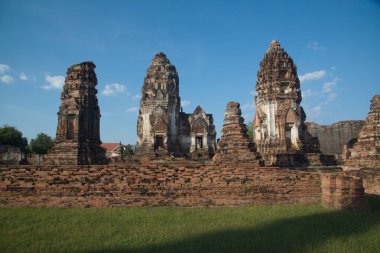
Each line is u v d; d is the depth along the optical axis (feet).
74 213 45.34
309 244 31.19
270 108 106.22
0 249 30.40
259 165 62.08
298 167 95.09
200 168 53.88
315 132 159.84
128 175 52.75
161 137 139.54
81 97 85.25
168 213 45.55
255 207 49.98
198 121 147.02
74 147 80.33
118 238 33.60
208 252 29.32
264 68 109.60
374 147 73.92
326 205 49.83
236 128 65.21
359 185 47.78
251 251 29.43
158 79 143.95
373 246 30.73
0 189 51.85
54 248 30.63
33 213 45.29
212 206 51.65
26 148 221.66
